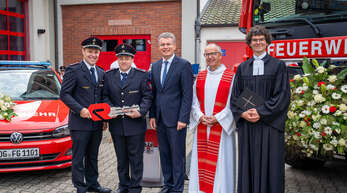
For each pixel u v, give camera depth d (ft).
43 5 34.42
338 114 9.44
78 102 11.53
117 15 34.45
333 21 11.86
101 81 11.93
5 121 13.34
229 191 11.23
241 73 10.13
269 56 9.83
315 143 9.95
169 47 11.30
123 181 12.07
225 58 38.22
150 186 12.99
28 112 14.29
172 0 33.22
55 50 35.73
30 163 13.17
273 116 9.43
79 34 35.29
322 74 10.17
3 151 12.78
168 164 12.02
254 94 9.66
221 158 11.07
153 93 11.80
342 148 9.63
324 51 11.66
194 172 11.67
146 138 13.12
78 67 11.47
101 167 15.96
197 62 33.24
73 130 11.44
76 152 11.55
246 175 9.88
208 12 41.24
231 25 36.70
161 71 11.60
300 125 10.04
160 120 11.64
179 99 11.50
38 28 33.50
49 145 13.15
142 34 34.27
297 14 12.78
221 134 11.07
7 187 13.14
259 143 9.66
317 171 15.44
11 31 31.04
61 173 14.80
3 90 16.43
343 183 13.83
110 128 11.75
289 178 14.46
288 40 12.51
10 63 17.49
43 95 16.65
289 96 9.58
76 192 12.67
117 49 11.34
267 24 13.76
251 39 9.80
